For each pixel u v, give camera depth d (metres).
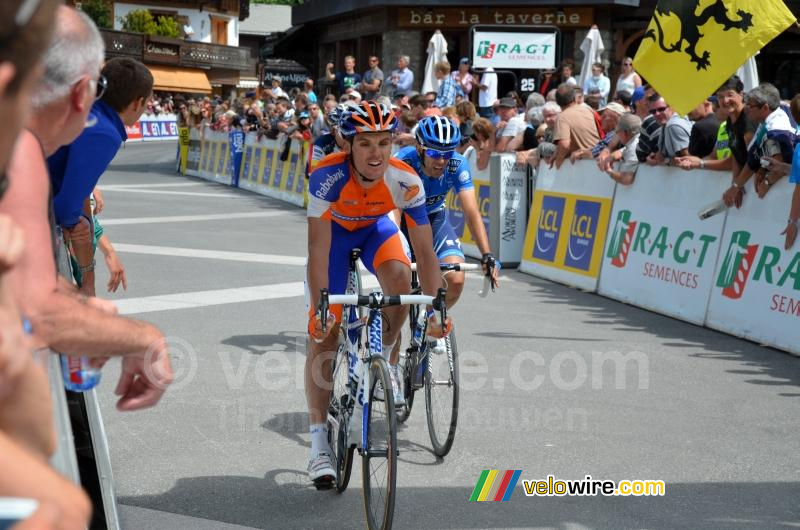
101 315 1.53
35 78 0.87
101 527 2.13
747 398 4.78
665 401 4.71
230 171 19.36
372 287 7.64
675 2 5.94
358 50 23.34
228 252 9.50
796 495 3.52
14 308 0.96
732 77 6.22
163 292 7.31
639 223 7.38
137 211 13.29
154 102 39.47
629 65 12.64
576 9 20.20
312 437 3.56
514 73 14.83
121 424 4.26
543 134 9.35
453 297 4.78
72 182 2.79
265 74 39.38
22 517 0.78
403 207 3.76
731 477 3.70
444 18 20.77
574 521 3.27
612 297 7.57
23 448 0.86
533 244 8.91
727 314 6.30
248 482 3.63
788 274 5.82
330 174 3.56
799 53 18.95
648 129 7.26
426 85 15.20
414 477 3.71
